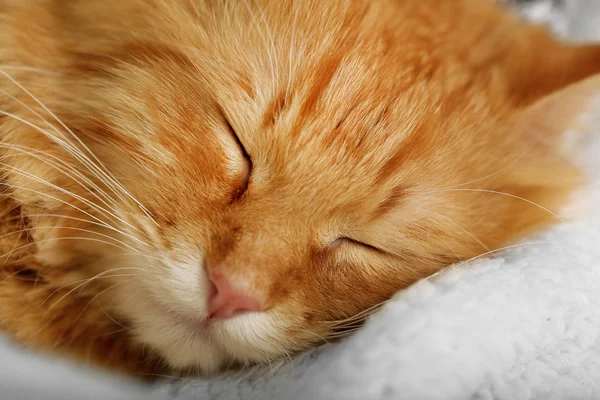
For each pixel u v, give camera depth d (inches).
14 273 9.5
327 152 8.9
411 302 8.4
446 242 9.5
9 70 9.3
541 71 9.8
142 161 9.0
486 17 10.4
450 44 9.6
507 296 8.2
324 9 9.0
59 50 9.3
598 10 14.3
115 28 9.1
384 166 9.0
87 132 9.3
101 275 9.4
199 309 8.9
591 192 10.4
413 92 9.1
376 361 7.5
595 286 8.5
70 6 9.3
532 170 10.0
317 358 8.5
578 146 10.6
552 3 14.5
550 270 8.7
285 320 9.0
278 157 8.8
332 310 9.3
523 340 7.8
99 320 9.7
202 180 8.9
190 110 8.9
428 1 9.9
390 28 9.3
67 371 8.8
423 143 9.2
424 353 7.5
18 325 9.4
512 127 9.7
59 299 9.5
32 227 9.5
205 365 9.3
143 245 9.0
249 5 8.9
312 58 8.8
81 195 9.5
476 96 9.6
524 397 7.5
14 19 9.3
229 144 9.0
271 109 8.8
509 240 9.7
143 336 9.4
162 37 8.9
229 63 8.8
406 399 7.2
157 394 8.8
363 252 9.4
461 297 8.2
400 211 9.3
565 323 8.2
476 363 7.5
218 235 8.8
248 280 8.7
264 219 8.8
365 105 8.9
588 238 9.5
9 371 8.2
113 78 9.1
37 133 9.4
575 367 7.9
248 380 8.8
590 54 9.8
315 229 9.0
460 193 9.4
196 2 9.0
